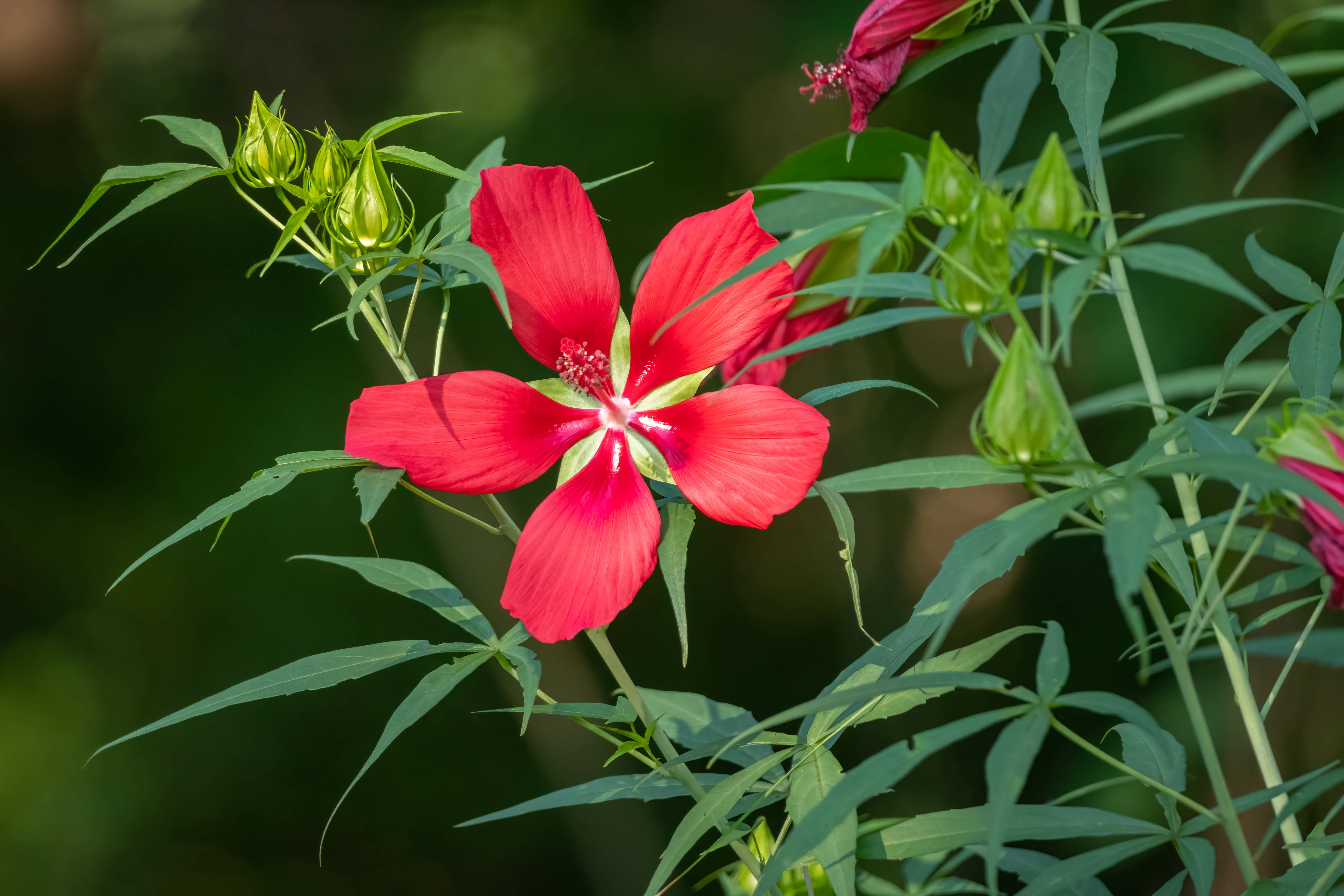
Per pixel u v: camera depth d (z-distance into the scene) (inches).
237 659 185.8
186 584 185.2
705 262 70.3
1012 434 65.7
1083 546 167.8
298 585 183.8
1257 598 71.4
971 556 68.9
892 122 171.3
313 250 70.8
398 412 69.6
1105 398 77.1
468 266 68.5
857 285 65.5
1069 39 71.0
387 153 69.6
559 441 70.4
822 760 69.2
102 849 182.9
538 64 186.9
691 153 182.1
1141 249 64.9
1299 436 66.2
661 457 70.2
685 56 185.6
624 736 70.2
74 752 184.1
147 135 186.2
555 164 179.3
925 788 179.2
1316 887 66.8
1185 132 141.8
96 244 183.9
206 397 183.0
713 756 69.7
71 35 180.5
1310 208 135.2
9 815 181.0
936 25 72.3
